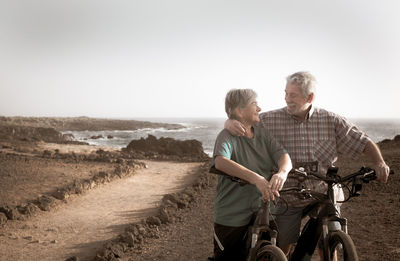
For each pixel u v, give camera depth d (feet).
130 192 33.30
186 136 255.50
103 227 22.38
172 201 27.96
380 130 376.48
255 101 9.12
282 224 10.55
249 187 8.97
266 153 9.29
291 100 10.50
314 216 9.23
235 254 9.16
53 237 20.49
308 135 10.95
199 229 21.20
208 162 58.13
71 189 31.32
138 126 405.80
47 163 49.37
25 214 24.54
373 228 19.08
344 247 7.73
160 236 20.08
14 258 17.34
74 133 285.84
